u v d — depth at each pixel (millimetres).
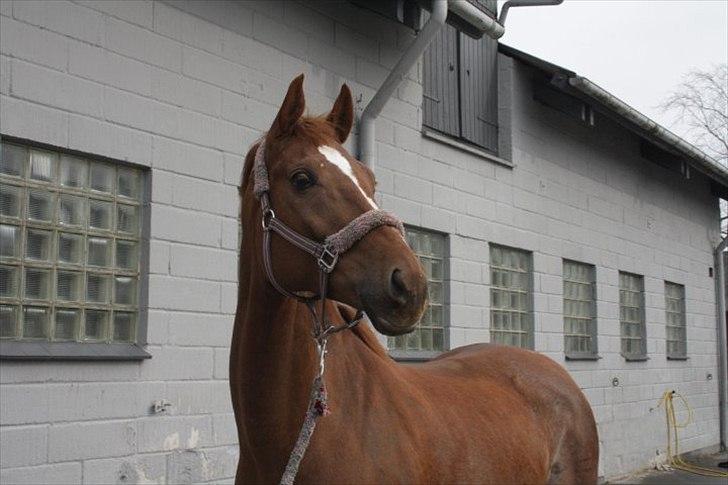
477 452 3512
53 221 5125
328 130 3000
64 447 4945
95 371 5145
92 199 5344
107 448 5180
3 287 4852
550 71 9734
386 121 7863
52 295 5090
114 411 5238
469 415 3684
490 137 9781
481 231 9078
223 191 6074
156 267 5566
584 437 4516
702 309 15148
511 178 9734
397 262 2617
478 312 8875
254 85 6453
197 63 6004
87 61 5266
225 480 5902
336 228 2748
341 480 2896
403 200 8000
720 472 12156
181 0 5930
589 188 11461
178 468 5602
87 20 5285
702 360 14930
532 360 4648
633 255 12594
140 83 5586
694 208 15180
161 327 5562
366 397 3113
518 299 9844
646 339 12836
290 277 2828
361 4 7652
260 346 2881
